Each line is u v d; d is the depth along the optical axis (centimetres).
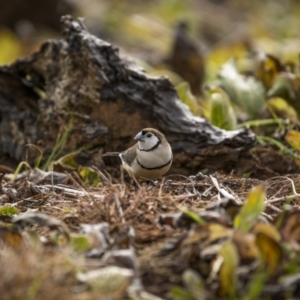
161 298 636
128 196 803
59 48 1216
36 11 2692
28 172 1100
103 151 1162
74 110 1175
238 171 1135
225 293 625
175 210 779
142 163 1009
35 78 1270
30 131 1239
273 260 642
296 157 1149
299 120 1309
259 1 3369
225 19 3072
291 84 1315
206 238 670
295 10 3262
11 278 600
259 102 1358
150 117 1153
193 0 3262
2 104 1274
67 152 1177
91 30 2650
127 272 619
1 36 2441
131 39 2672
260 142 1214
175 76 1836
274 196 885
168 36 2622
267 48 2198
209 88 1305
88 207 787
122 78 1154
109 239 704
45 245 706
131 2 3170
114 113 1159
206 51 2238
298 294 631
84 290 623
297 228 681
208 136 1126
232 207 733
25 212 845
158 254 679
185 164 1138
